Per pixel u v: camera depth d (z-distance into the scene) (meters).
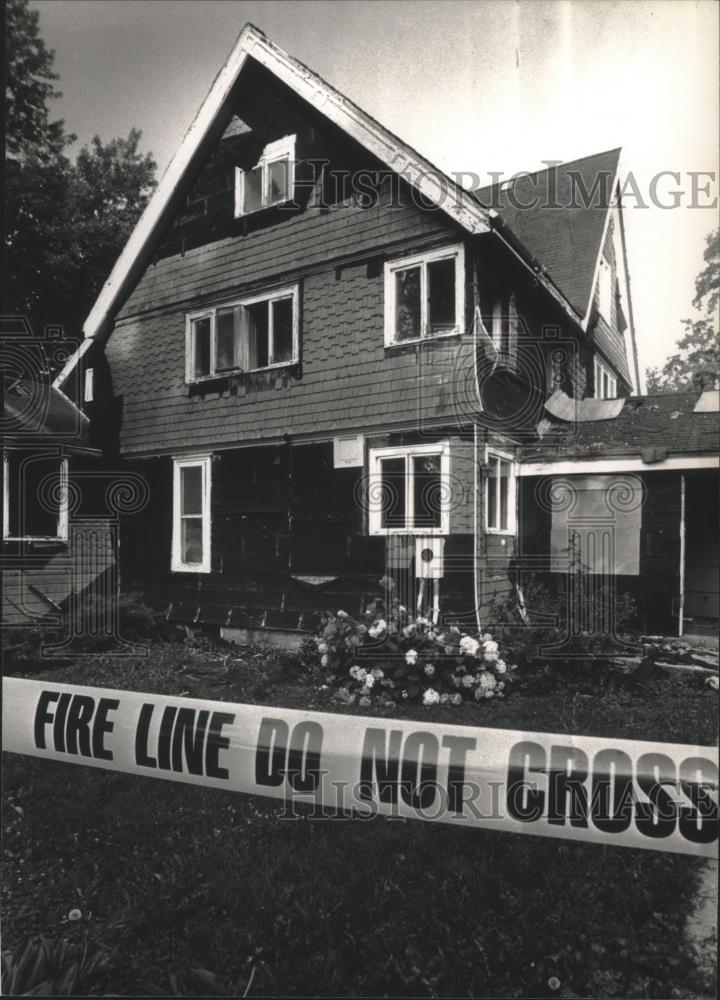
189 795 15.32
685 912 13.53
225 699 16.30
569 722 15.17
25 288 19.34
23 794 15.53
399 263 18.03
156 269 19.64
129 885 14.38
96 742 14.29
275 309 19.00
